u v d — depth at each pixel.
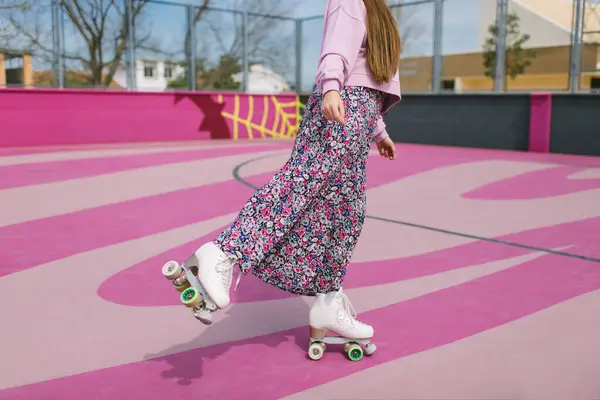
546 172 6.83
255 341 2.12
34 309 2.40
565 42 9.52
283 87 13.41
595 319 2.33
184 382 1.78
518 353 2.01
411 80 11.38
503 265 3.09
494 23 10.18
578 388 1.75
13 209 4.36
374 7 1.75
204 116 12.04
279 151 9.08
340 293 1.93
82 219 4.08
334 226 1.81
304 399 1.68
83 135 10.45
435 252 3.35
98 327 2.22
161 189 5.35
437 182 6.00
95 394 1.70
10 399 1.66
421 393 1.72
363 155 1.82
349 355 1.95
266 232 1.70
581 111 9.16
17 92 9.62
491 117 10.23
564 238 3.68
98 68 10.84
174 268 1.53
